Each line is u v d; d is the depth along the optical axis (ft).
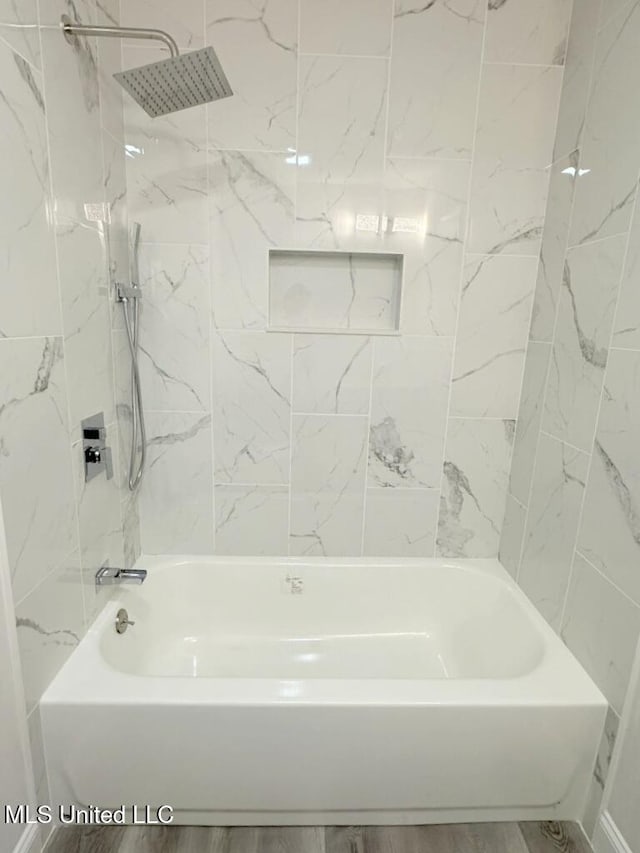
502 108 4.74
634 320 3.49
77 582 4.02
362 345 5.31
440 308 5.21
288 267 5.32
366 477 5.69
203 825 3.87
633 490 3.47
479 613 5.56
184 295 5.10
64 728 3.51
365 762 3.67
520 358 5.35
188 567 5.69
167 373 5.30
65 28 3.51
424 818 3.92
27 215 3.10
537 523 4.96
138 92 3.54
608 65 3.92
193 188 4.84
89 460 4.11
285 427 5.51
